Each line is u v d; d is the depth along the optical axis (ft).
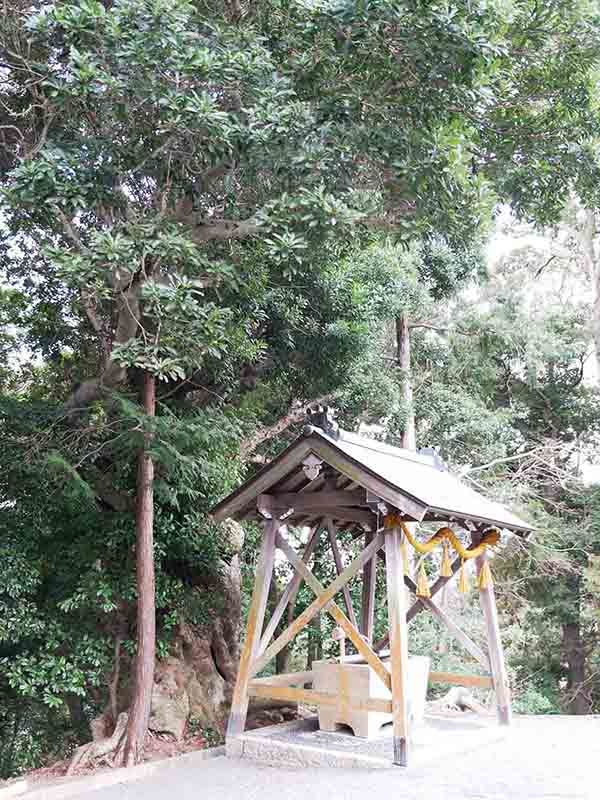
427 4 19.22
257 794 17.90
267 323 35.37
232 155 22.44
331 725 22.53
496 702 25.67
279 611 23.76
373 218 23.63
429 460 29.14
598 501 55.57
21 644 26.27
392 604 20.35
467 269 48.24
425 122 21.98
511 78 24.32
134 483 27.35
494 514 25.43
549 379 62.18
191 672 27.99
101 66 20.45
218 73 20.38
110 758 22.52
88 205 22.08
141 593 23.41
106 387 24.84
